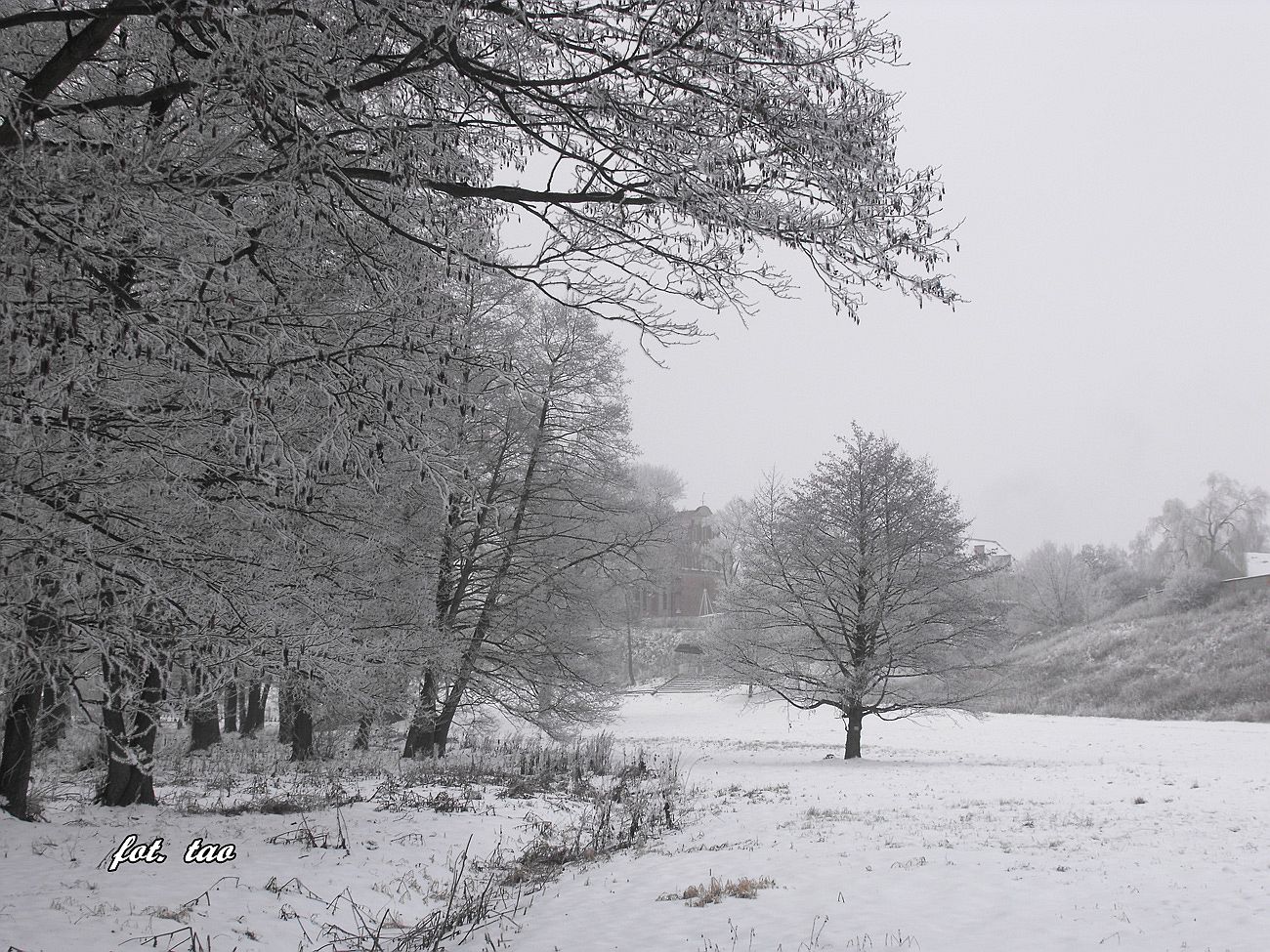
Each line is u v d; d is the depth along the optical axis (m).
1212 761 26.72
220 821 12.18
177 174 5.20
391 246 6.54
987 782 21.20
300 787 16.02
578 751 23.78
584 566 23.45
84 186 4.67
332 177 5.49
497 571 21.30
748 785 21.20
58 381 5.20
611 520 23.45
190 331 5.28
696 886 10.25
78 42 5.22
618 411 22.09
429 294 6.48
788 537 29.22
